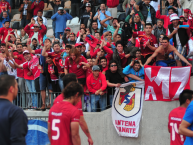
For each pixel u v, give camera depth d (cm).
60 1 4525
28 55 2798
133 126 2459
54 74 2702
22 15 4756
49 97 2762
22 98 2831
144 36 2781
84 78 2625
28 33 4131
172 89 2400
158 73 2422
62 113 1464
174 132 1873
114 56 2691
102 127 2558
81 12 4169
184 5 4069
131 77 2517
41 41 3609
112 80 2569
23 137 1156
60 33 4125
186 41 2636
